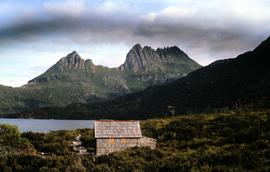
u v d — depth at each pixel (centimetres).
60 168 3316
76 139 7531
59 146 6469
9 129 5734
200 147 5875
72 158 3656
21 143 5716
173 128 8200
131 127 6806
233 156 3725
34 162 3441
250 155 3850
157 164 3588
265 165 3447
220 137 6669
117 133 6619
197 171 3150
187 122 8794
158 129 8412
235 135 6300
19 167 3334
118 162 3962
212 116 9675
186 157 4300
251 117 8188
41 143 6881
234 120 8088
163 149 6166
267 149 4531
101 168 3403
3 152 4097
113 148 6519
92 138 7225
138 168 3419
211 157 3797
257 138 5831
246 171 3152
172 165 3403
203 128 7781
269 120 7331
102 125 6731
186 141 6850
